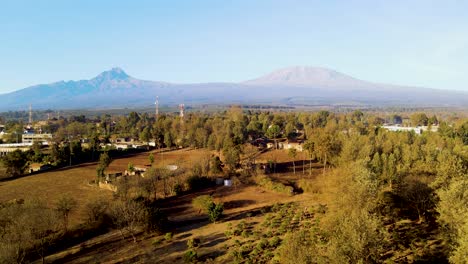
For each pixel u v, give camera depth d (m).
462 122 129.38
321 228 40.75
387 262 32.84
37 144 127.44
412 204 44.78
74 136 169.50
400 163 61.41
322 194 58.88
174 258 39.28
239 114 173.75
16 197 70.62
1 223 44.00
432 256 34.41
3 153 123.56
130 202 50.84
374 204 38.28
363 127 132.50
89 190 75.06
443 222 34.62
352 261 26.97
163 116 181.50
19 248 38.28
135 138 160.88
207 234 46.31
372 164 54.31
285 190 65.88
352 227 28.73
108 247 43.81
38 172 97.94
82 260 40.19
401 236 39.53
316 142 78.75
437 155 64.00
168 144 132.50
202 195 66.19
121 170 95.38
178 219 54.28
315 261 27.94
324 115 180.62
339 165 68.56
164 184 70.50
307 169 86.38
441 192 35.00
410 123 194.12
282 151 115.31
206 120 156.50
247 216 52.88
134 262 38.94
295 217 49.56
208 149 120.06
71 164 110.19
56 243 45.03
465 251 27.61
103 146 133.00
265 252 38.47
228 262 37.28
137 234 47.88
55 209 51.38
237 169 85.94
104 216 52.31
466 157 61.22
